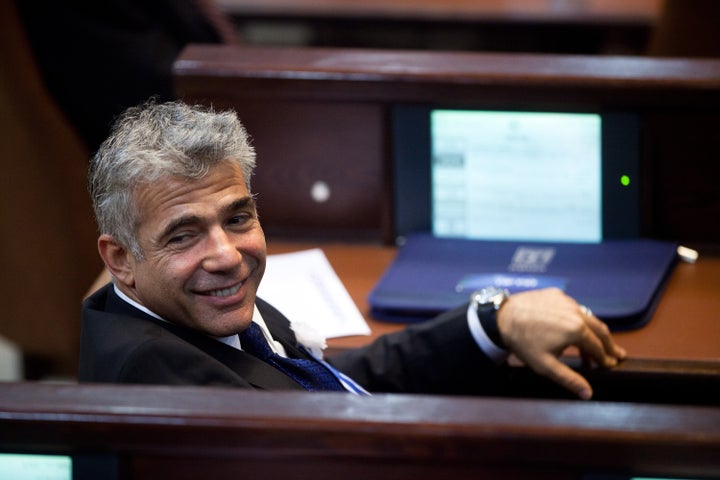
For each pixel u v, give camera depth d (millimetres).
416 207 8375
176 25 10648
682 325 7266
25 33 10250
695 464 4340
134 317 5848
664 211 8164
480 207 8281
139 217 5660
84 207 10922
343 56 8320
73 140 10695
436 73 7984
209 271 5711
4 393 4613
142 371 5418
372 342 6934
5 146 10602
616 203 8133
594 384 6871
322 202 8555
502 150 8125
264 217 8633
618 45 14219
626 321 7242
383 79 8047
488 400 4562
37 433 4500
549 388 6996
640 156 8008
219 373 5496
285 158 8453
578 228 8211
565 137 8031
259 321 6379
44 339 11250
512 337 6512
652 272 7734
